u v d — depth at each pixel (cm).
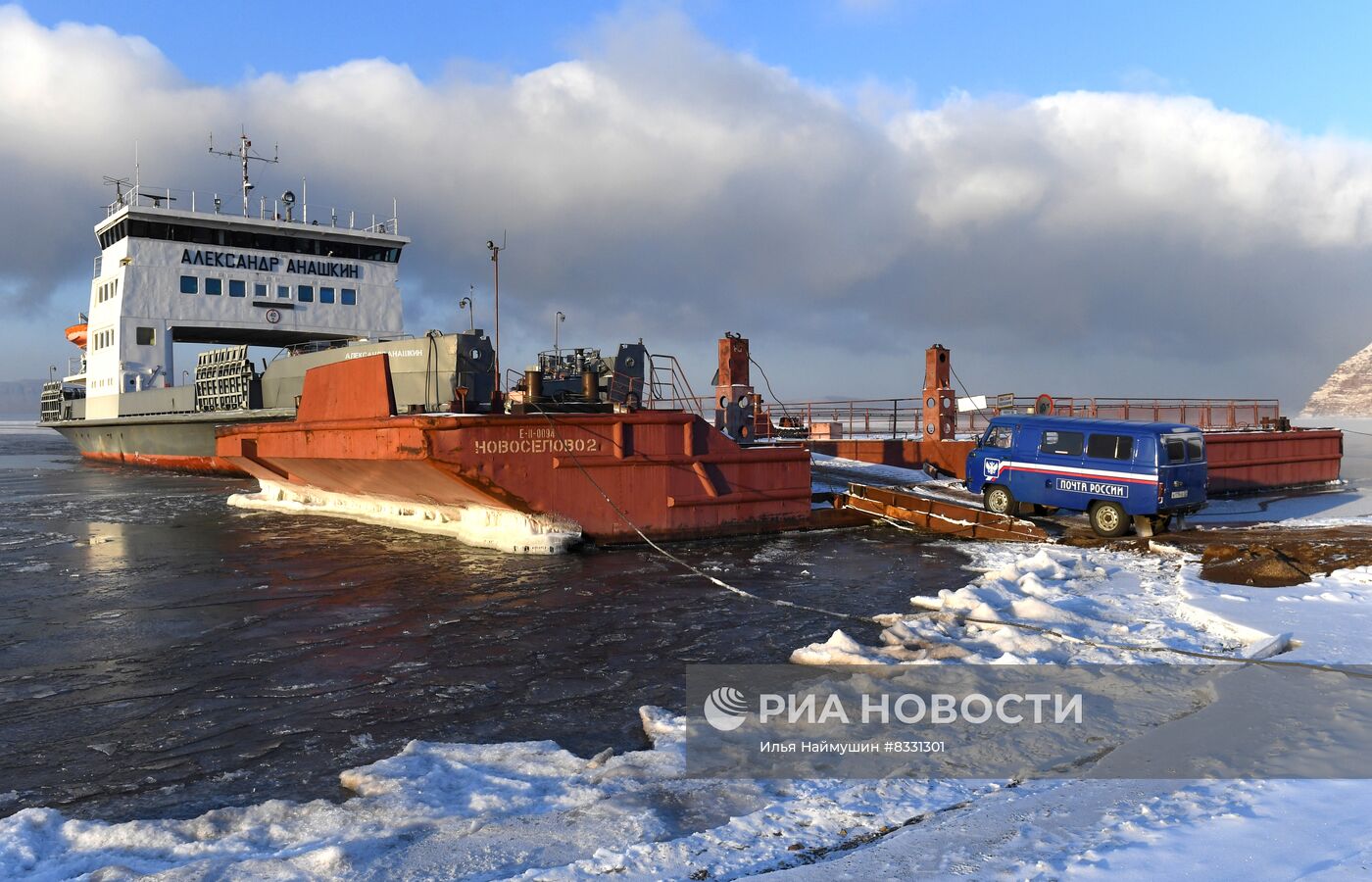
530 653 834
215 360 2883
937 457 2434
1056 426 1627
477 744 595
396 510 1733
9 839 432
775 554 1438
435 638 892
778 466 1658
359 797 490
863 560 1377
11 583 1194
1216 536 1474
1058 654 741
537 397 1572
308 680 750
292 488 2014
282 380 2655
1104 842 361
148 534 1670
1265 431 2681
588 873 360
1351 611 862
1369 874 314
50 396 4500
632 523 1510
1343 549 1245
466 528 1552
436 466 1371
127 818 485
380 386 1512
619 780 494
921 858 355
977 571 1270
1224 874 321
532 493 1434
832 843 391
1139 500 1498
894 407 2747
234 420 2752
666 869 362
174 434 3170
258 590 1138
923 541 1575
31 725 642
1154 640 788
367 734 620
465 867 379
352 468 1644
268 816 462
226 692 720
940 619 902
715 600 1073
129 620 975
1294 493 2498
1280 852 340
